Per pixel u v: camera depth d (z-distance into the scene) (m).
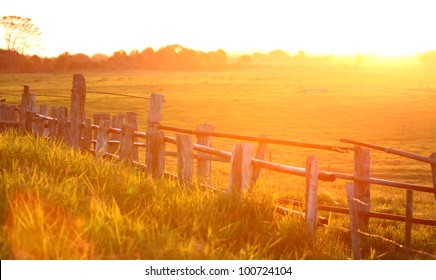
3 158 7.70
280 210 7.05
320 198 13.77
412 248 9.20
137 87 126.31
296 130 66.31
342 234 8.72
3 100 17.55
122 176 7.41
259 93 114.56
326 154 46.72
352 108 87.69
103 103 88.56
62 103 80.50
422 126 70.19
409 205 8.89
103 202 6.03
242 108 86.56
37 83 127.44
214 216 6.25
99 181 7.13
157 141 9.73
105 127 12.06
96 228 4.96
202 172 9.92
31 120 15.14
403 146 55.84
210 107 87.00
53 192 5.79
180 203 6.45
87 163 7.86
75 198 5.83
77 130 12.80
